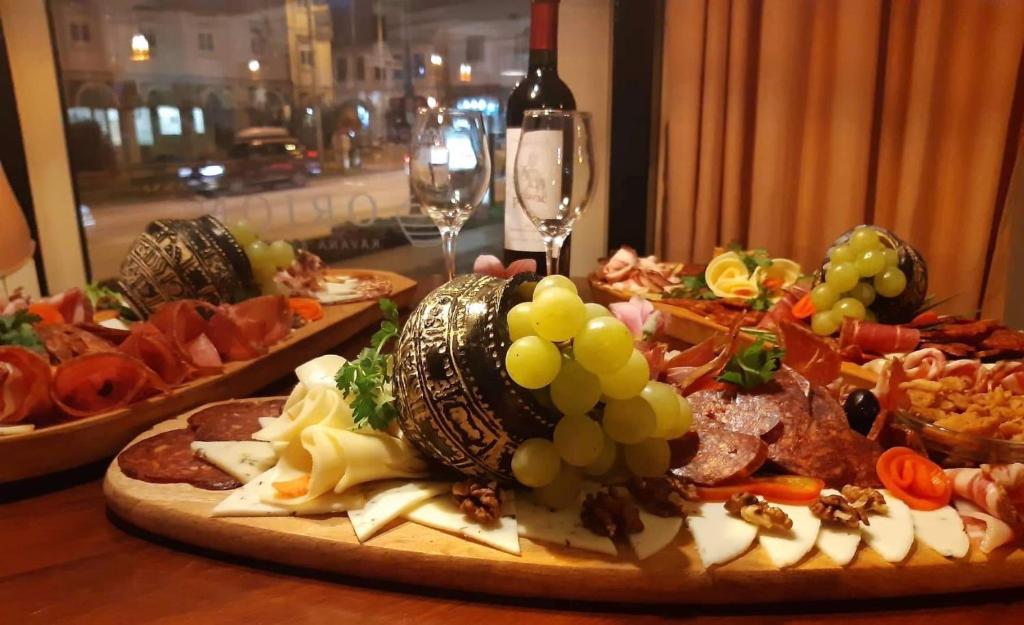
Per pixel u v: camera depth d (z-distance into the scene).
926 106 1.00
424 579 0.38
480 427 0.39
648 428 0.39
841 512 0.39
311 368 0.51
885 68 1.05
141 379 0.54
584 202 0.65
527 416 0.39
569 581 0.37
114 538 0.43
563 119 0.63
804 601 0.37
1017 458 0.44
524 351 0.36
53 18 0.97
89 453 0.51
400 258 1.21
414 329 0.41
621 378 0.39
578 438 0.38
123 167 1.05
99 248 1.07
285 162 1.14
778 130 1.07
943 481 0.42
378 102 1.15
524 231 0.82
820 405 0.48
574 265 1.26
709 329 0.75
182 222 0.72
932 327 0.72
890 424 0.49
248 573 0.40
